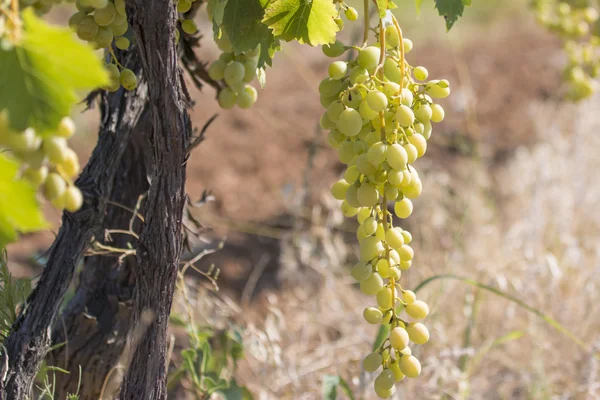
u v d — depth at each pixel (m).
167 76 1.46
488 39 6.33
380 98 1.45
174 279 1.54
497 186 3.56
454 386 2.05
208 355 1.83
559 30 2.73
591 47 2.75
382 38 1.49
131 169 1.76
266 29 1.55
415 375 1.50
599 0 2.83
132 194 1.77
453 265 2.54
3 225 1.25
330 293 2.60
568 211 3.04
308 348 2.40
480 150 4.02
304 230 3.27
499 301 2.43
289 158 4.17
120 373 1.78
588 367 2.04
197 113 4.61
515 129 4.43
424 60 5.69
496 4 7.03
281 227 3.37
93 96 1.66
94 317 1.76
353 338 2.35
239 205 3.61
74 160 1.32
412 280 2.63
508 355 2.27
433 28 6.27
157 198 1.50
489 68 5.55
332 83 1.52
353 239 3.21
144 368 1.55
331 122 1.52
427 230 2.97
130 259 1.77
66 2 1.38
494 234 2.90
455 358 2.13
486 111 4.74
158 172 1.50
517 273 2.60
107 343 1.76
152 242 1.52
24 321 1.58
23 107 1.26
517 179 3.47
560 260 2.68
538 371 2.10
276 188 3.80
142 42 1.45
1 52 1.25
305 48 5.88
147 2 1.44
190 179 3.87
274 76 5.46
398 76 1.51
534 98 4.94
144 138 1.74
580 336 2.24
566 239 2.74
